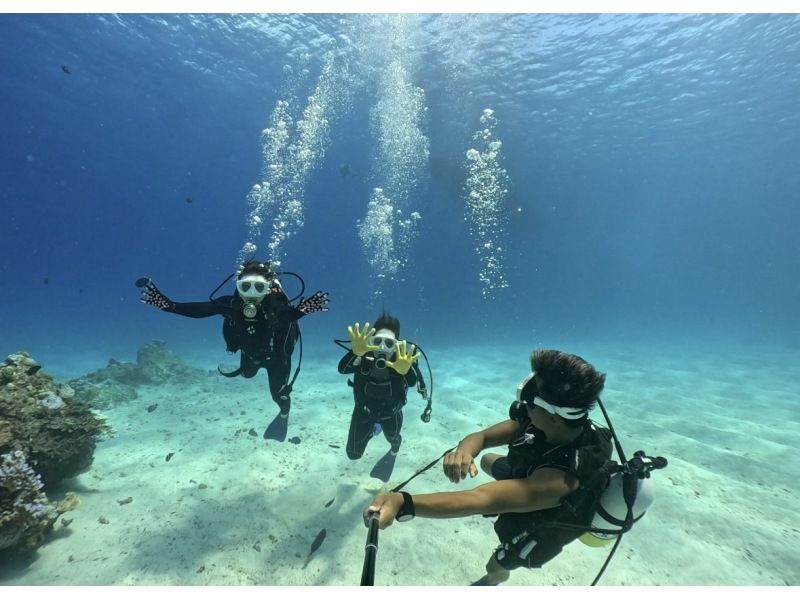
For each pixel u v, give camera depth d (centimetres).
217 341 2117
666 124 2477
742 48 1753
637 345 1853
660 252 9888
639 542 350
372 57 1923
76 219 8781
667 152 2959
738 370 1166
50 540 351
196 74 2272
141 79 2356
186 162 4234
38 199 6900
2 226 9838
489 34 1709
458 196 2942
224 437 606
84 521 379
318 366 1281
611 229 6606
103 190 5981
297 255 9219
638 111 2308
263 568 328
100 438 595
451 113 2298
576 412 162
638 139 2692
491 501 140
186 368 1079
